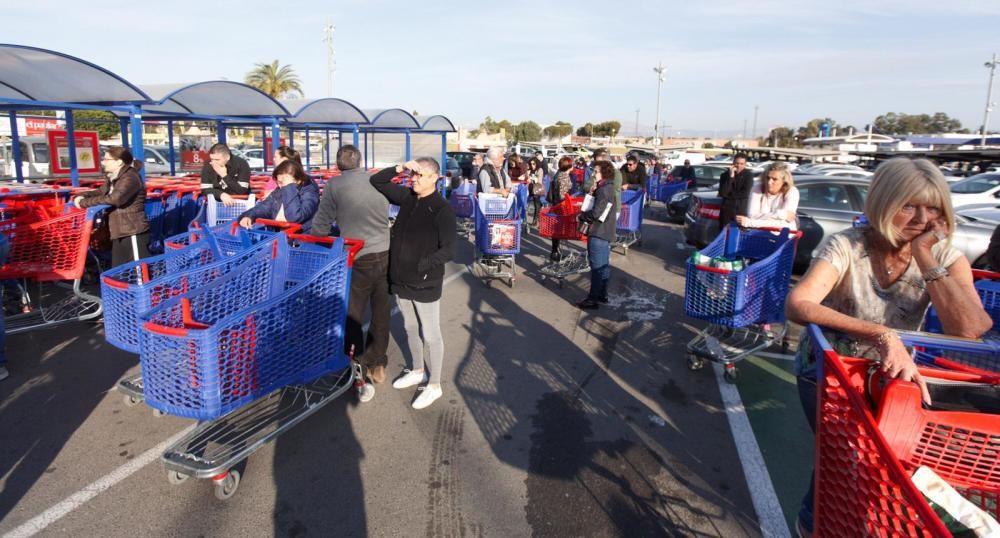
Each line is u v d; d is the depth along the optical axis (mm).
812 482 2371
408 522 3182
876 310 2363
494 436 4086
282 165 5547
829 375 1990
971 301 2113
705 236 10516
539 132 100875
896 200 2145
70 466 3613
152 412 4301
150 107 11820
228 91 11125
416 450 3885
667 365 5434
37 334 5824
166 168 19016
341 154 4539
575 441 4039
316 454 3811
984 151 22109
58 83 8352
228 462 3293
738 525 3215
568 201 9266
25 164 16094
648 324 6656
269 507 3277
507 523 3186
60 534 3014
